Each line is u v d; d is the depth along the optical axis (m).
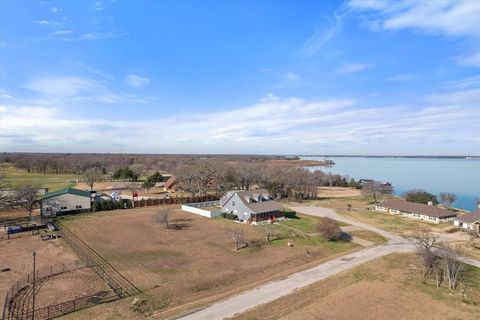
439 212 63.03
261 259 38.12
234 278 32.53
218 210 64.44
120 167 137.50
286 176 94.94
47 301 26.56
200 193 90.25
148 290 29.00
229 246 42.94
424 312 26.09
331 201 88.06
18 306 25.67
